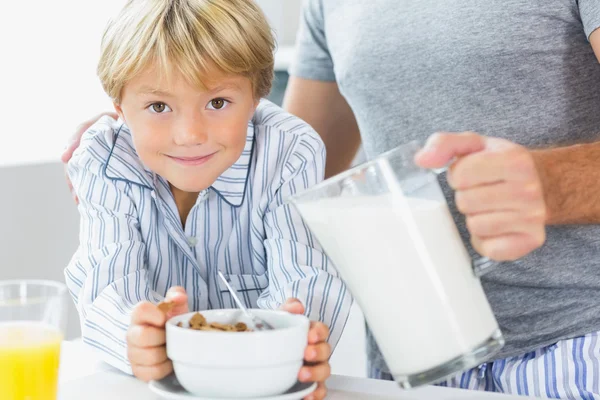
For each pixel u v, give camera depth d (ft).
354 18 4.79
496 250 2.71
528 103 4.28
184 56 3.80
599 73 4.25
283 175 4.52
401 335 2.81
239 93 4.04
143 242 4.47
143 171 4.48
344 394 3.25
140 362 3.20
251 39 4.11
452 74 4.39
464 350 2.79
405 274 2.76
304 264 4.17
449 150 2.65
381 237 2.76
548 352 4.15
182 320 3.19
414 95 4.50
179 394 3.02
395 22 4.59
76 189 4.49
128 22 3.97
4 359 2.77
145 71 3.89
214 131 3.98
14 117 9.34
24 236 8.20
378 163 2.74
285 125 4.73
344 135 5.57
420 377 2.82
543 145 4.26
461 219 4.37
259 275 4.66
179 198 4.64
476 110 4.35
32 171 8.23
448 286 2.77
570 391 3.99
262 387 2.95
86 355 3.90
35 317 2.84
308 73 5.40
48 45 9.52
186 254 4.56
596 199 3.21
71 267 4.24
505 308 4.28
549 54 4.25
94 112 9.82
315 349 3.12
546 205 3.14
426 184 2.79
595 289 4.15
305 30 5.36
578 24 4.21
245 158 4.59
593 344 4.04
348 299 3.99
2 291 2.88
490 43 4.29
